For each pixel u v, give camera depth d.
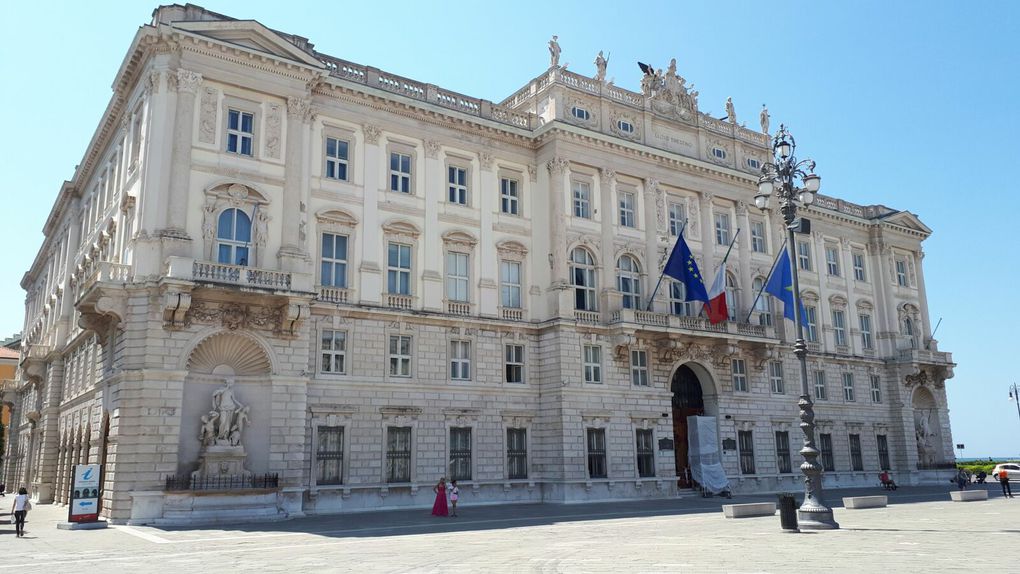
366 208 40.72
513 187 46.91
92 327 37.09
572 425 42.97
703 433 48.78
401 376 40.22
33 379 57.22
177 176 34.50
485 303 43.62
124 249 37.12
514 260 45.47
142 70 37.62
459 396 41.69
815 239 61.72
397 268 41.34
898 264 67.94
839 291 62.38
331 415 37.56
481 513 35.81
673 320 47.44
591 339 44.94
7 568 18.62
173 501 31.62
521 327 44.28
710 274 51.78
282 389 35.09
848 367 60.88
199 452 33.34
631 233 48.84
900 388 63.06
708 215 52.69
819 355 58.62
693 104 54.12
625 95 50.62
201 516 31.52
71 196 55.69
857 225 65.38
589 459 43.75
